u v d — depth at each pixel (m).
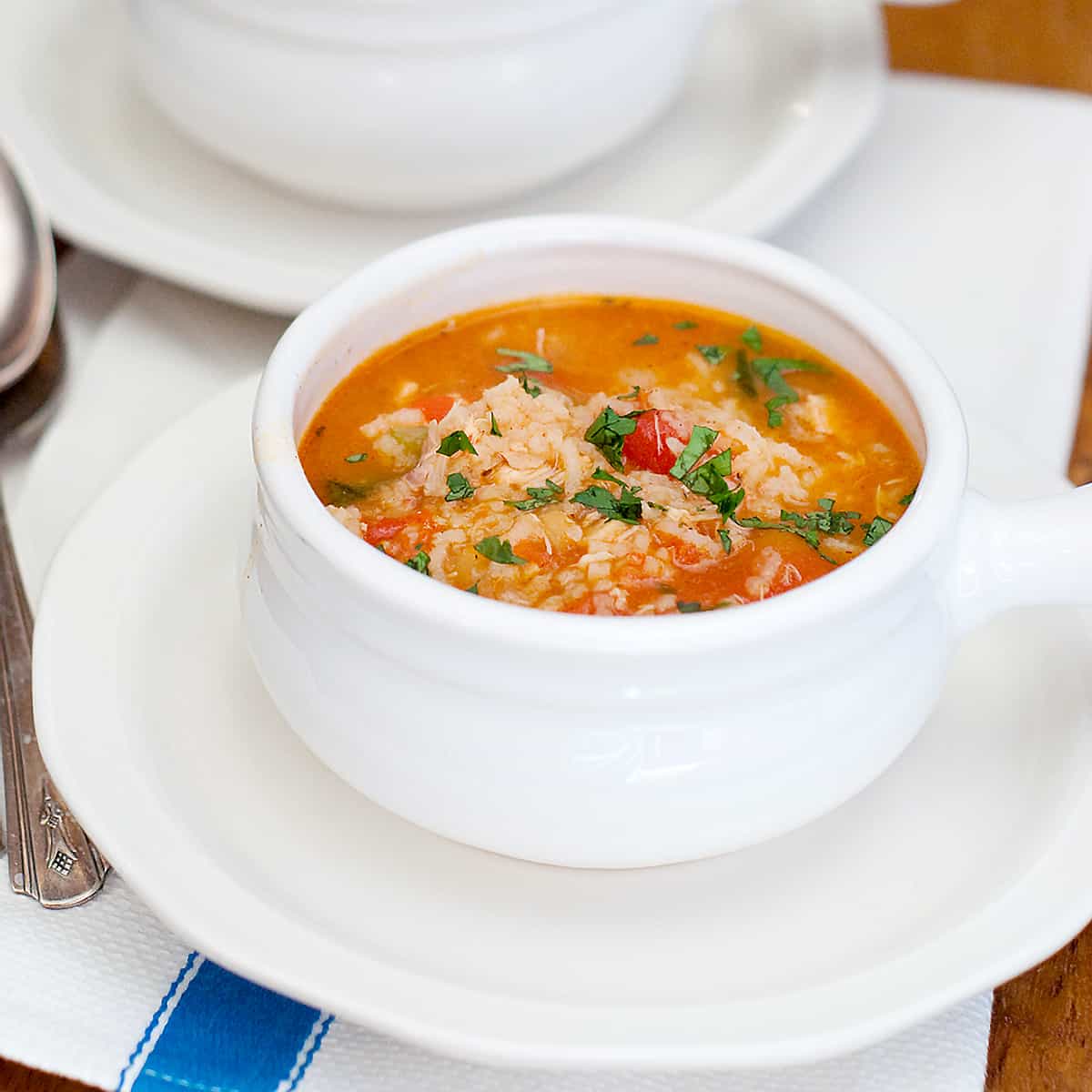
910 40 0.85
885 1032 0.50
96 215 0.67
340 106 0.66
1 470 0.64
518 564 0.53
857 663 0.52
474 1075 0.53
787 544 0.54
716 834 0.52
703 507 0.54
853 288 0.57
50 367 0.67
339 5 0.64
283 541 0.52
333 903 0.52
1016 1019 0.55
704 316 0.59
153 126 0.73
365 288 0.56
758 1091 0.53
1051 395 0.65
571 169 0.70
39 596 0.58
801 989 0.51
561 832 0.52
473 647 0.50
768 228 0.67
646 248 0.58
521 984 0.51
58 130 0.72
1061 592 0.53
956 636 0.54
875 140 0.74
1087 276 0.69
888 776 0.55
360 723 0.52
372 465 0.56
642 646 0.50
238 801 0.54
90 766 0.53
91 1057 0.52
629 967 0.52
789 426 0.57
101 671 0.55
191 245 0.67
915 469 0.56
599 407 0.56
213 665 0.56
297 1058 0.53
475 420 0.55
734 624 0.50
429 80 0.65
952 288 0.69
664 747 0.51
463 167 0.68
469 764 0.51
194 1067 0.52
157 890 0.51
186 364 0.66
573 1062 0.49
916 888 0.53
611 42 0.67
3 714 0.57
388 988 0.50
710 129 0.73
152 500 0.58
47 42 0.75
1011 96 0.76
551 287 0.59
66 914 0.54
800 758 0.52
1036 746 0.55
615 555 0.53
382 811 0.54
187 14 0.66
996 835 0.54
